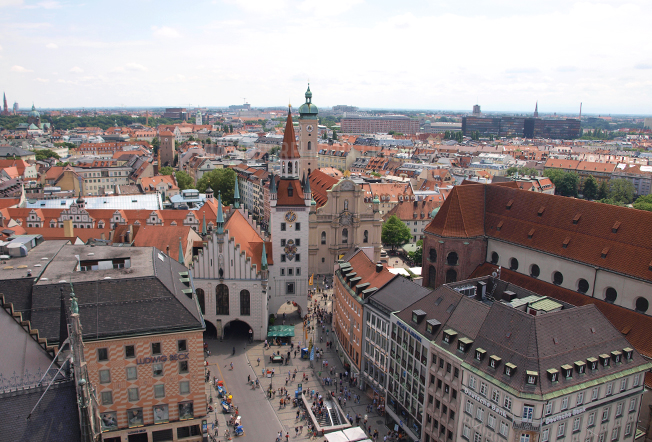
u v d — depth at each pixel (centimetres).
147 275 7050
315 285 14438
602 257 8812
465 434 6525
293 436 7650
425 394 7219
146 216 15675
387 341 8212
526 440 5812
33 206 16850
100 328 6406
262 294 10738
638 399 6606
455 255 10988
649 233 8438
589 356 6247
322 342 10931
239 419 7862
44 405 4506
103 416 6650
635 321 8150
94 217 15438
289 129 11806
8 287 6431
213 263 10569
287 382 9244
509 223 10675
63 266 7212
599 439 6366
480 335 6575
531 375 5775
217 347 10600
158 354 6700
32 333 5703
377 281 9294
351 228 15325
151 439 6925
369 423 8138
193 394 6962
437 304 7588
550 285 9619
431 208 19862
